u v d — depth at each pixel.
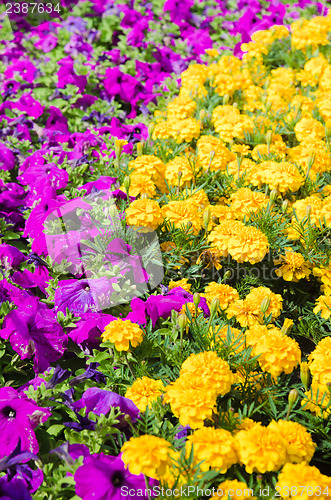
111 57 4.51
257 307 2.35
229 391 2.00
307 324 2.57
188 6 5.17
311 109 3.67
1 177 3.16
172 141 3.33
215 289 2.43
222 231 2.57
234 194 2.79
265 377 2.11
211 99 3.87
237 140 3.41
